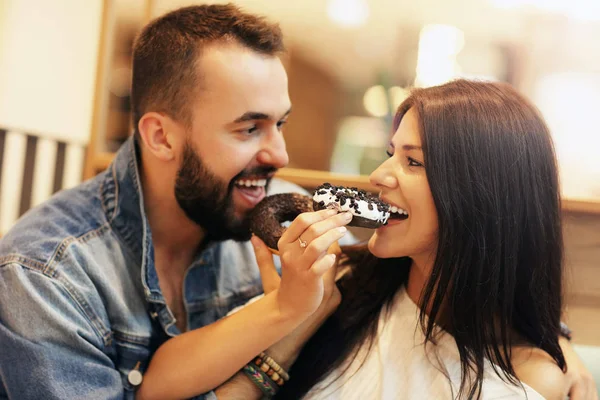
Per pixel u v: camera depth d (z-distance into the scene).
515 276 0.98
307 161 2.30
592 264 1.39
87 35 2.49
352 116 2.33
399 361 1.01
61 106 2.51
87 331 1.04
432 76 2.06
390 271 1.12
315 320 1.07
